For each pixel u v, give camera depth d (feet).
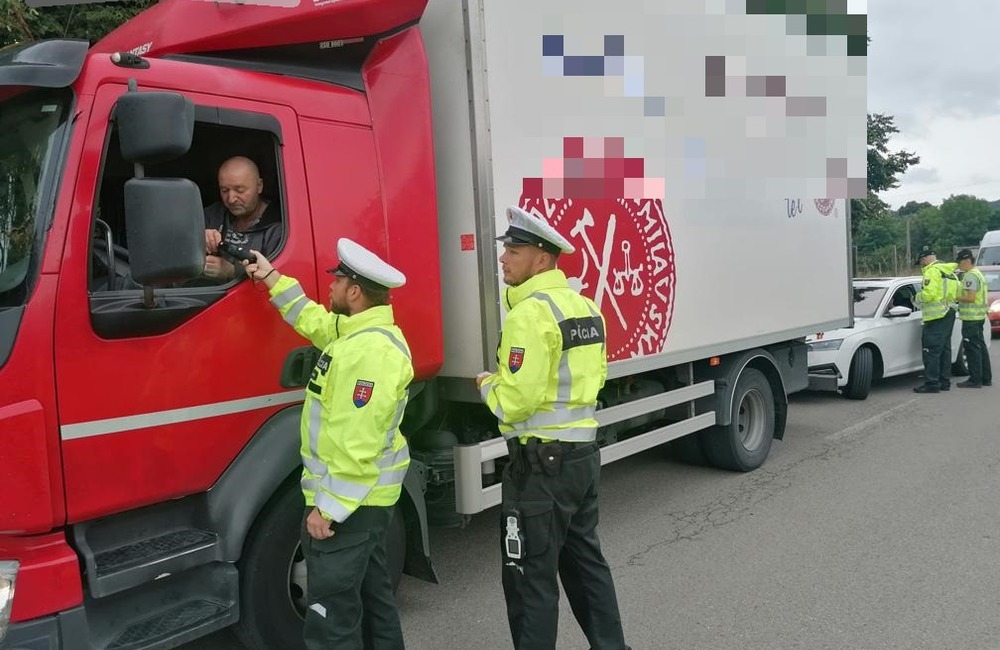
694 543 15.87
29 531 7.78
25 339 7.75
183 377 9.00
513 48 12.71
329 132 10.61
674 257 16.87
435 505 13.05
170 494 9.01
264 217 10.29
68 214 8.07
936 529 16.12
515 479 9.60
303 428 8.91
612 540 16.22
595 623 10.09
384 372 8.32
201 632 8.98
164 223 7.79
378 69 11.34
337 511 8.24
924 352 33.35
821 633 11.85
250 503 9.47
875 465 21.45
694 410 19.44
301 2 10.27
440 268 12.51
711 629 12.10
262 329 9.76
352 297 8.80
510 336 9.27
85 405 8.17
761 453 21.58
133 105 7.79
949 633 11.68
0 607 7.72
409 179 11.50
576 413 9.65
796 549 15.30
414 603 13.46
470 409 13.93
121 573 8.32
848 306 25.95
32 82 7.97
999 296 52.08
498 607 13.25
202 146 10.61
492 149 12.25
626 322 15.38
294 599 10.57
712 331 18.37
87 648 8.09
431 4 12.48
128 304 8.52
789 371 23.32
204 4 10.14
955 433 25.07
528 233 9.68
